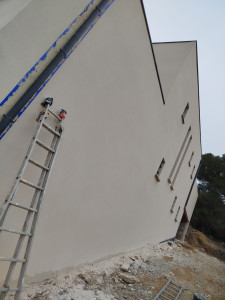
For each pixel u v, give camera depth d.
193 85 10.26
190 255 12.26
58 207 3.99
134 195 7.00
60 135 3.45
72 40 3.60
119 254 7.12
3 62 2.74
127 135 5.88
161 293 5.35
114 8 4.61
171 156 9.68
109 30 4.57
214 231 24.81
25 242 3.39
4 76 2.75
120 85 5.21
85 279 4.60
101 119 4.75
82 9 3.83
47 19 3.23
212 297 6.41
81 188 4.52
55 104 3.56
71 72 3.76
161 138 8.13
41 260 3.80
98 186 5.07
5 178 2.95
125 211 6.68
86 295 4.05
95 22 4.13
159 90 7.11
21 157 3.11
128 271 6.07
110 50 4.69
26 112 3.07
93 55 4.22
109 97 4.90
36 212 2.89
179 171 11.73
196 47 9.52
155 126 7.42
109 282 5.03
